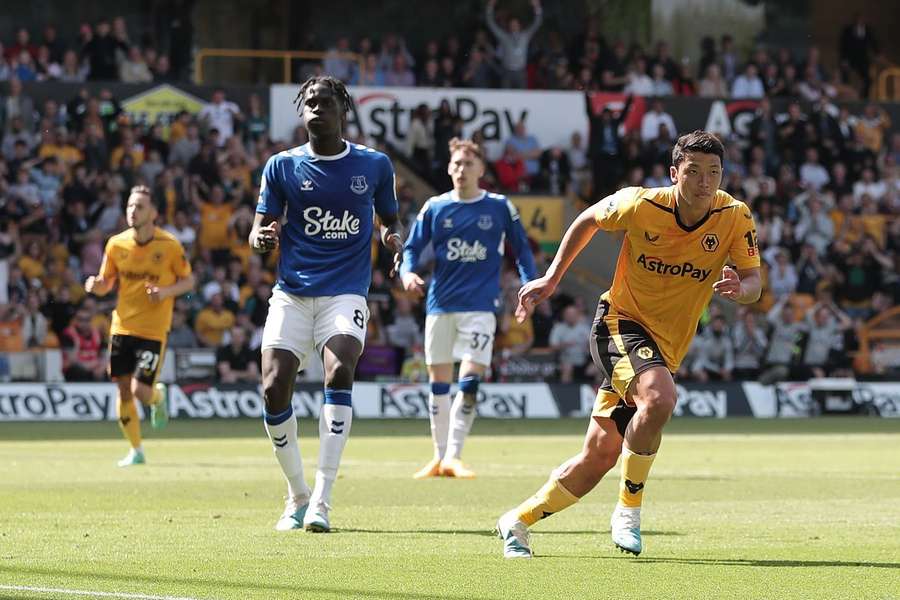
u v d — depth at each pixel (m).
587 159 69.69
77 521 20.11
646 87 74.44
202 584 14.03
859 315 67.50
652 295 16.44
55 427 50.66
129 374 32.12
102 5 77.81
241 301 60.44
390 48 74.31
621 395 16.20
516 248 30.25
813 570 15.48
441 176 68.00
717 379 62.97
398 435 46.59
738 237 16.31
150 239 31.73
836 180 70.94
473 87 71.69
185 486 26.33
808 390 62.31
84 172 62.56
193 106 66.38
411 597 13.38
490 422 55.47
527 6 81.38
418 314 61.22
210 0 79.44
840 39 82.94
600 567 15.58
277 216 19.66
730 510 22.53
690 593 13.80
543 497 16.38
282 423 19.19
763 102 71.44
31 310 58.25
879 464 33.94
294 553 16.53
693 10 85.06
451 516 21.14
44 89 64.75
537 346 62.44
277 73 80.50
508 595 13.55
